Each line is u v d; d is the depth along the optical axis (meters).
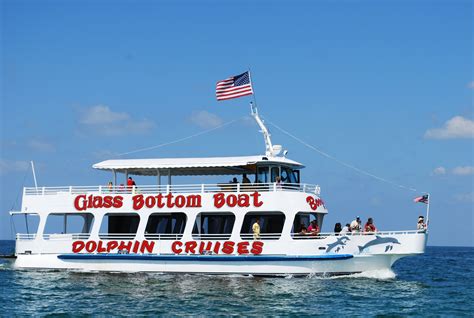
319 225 63.97
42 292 54.03
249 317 44.31
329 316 45.03
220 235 60.50
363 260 58.88
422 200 59.50
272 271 58.28
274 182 61.06
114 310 46.78
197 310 46.50
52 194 65.00
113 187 63.66
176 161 63.19
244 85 64.94
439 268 96.75
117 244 62.19
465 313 47.22
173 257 60.19
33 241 64.88
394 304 49.69
